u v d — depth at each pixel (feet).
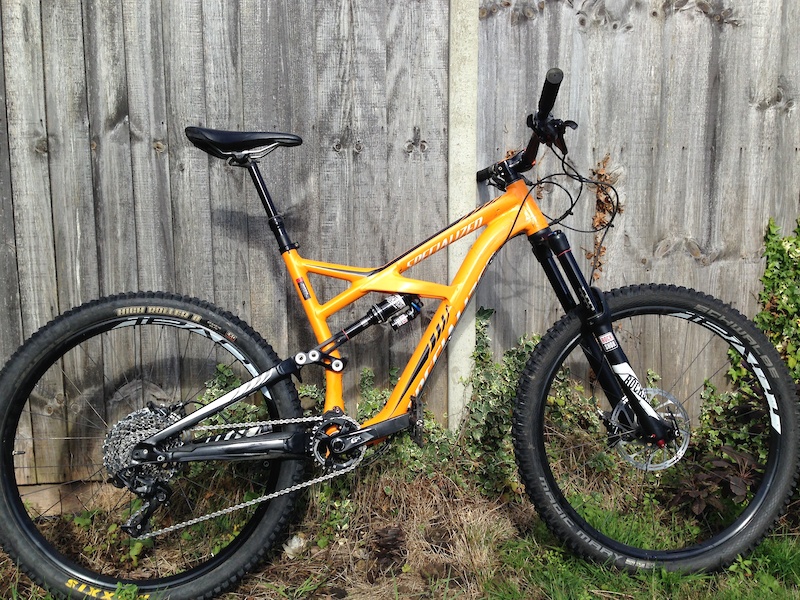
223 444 5.79
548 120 5.69
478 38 7.20
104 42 6.80
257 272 7.34
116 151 6.97
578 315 6.22
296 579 6.29
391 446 7.17
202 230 7.20
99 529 6.79
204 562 6.10
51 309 7.11
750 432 7.57
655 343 8.08
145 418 5.77
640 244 7.85
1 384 5.74
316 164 7.23
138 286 7.19
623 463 7.34
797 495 6.94
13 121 6.79
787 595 5.84
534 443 6.21
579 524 6.25
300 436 5.93
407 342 7.64
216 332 6.09
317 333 6.20
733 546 6.23
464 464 7.41
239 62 6.98
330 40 7.07
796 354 7.90
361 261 7.44
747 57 7.66
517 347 7.86
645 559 6.18
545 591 5.96
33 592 5.90
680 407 6.50
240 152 6.04
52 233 7.00
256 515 6.16
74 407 7.27
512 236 6.33
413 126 7.30
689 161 7.77
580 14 7.36
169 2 6.81
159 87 6.92
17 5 6.64
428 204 7.45
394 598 5.96
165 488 5.83
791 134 7.87
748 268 8.05
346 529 6.88
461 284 6.22
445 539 6.73
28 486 7.30
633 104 7.59
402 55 7.18
